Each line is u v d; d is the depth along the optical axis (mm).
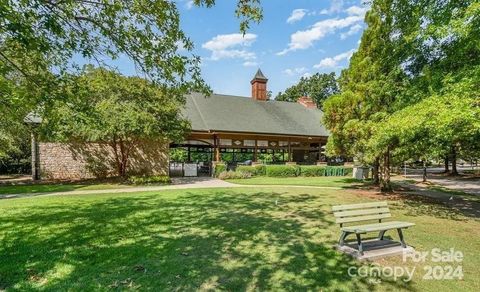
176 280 4109
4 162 21922
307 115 28750
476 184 18547
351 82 13570
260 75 29469
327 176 23453
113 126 14289
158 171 20297
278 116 26516
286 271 4453
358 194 12641
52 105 4387
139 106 15664
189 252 5199
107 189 13984
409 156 13500
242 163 26125
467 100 6758
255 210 8922
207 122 21734
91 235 6098
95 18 4555
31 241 5684
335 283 4090
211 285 3979
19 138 17453
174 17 4938
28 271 4320
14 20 3357
